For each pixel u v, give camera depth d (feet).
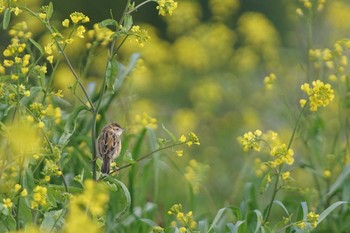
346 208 41.70
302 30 78.59
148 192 50.88
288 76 68.23
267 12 106.52
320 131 44.93
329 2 78.74
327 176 43.68
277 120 73.10
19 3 37.24
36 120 33.22
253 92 78.79
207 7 107.76
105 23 32.58
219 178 61.11
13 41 38.09
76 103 42.37
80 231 27.55
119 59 80.48
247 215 35.78
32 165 36.50
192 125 69.72
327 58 47.67
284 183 35.91
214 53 82.43
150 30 81.92
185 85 81.20
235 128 70.79
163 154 43.45
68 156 33.58
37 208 32.42
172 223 39.47
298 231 35.27
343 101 45.03
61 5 100.53
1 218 32.53
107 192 38.73
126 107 46.75
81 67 46.01
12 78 32.83
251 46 81.66
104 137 33.86
